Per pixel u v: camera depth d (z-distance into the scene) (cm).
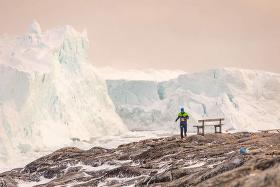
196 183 5653
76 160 10688
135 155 10175
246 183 4450
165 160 8875
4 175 10700
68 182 8994
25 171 11100
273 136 9712
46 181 10056
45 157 11775
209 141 10419
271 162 4800
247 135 10819
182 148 9719
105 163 10088
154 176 7069
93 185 8344
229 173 4844
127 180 8131
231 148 8638
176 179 6506
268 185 4241
